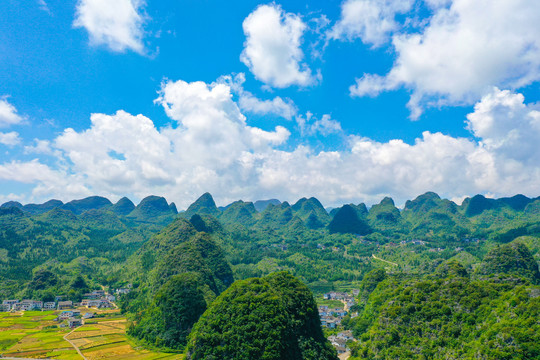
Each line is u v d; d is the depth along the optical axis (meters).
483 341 100.44
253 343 110.44
